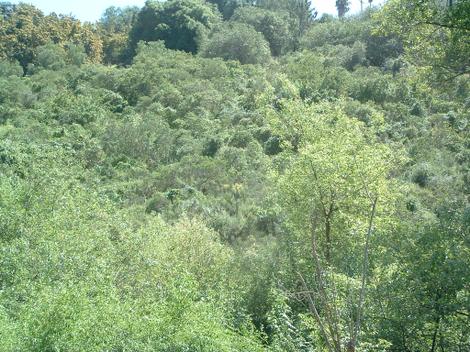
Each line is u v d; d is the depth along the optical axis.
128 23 104.81
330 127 16.06
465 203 13.44
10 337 10.11
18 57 73.06
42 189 17.28
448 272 10.36
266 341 14.30
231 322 15.04
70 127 44.28
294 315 13.42
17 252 13.74
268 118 16.83
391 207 14.80
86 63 74.44
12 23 77.94
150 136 42.16
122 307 11.73
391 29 13.58
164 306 12.44
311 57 49.62
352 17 74.56
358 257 12.64
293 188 15.35
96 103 51.88
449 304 10.14
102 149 40.44
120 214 18.97
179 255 19.58
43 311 10.34
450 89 13.63
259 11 78.06
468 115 15.91
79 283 12.07
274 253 18.09
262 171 32.47
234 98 49.81
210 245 20.50
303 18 83.12
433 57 13.18
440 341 10.59
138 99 54.19
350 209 14.81
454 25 11.73
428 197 20.42
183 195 32.12
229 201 30.48
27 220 15.79
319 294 9.45
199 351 11.79
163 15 83.62
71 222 16.08
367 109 32.78
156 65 60.47
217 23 81.00
